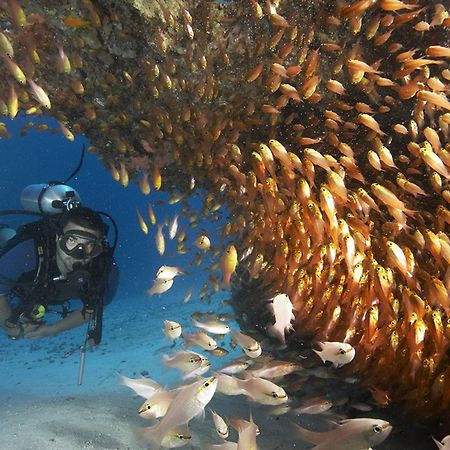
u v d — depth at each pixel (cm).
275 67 140
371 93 157
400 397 121
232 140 162
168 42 146
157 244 150
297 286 129
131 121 175
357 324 121
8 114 140
